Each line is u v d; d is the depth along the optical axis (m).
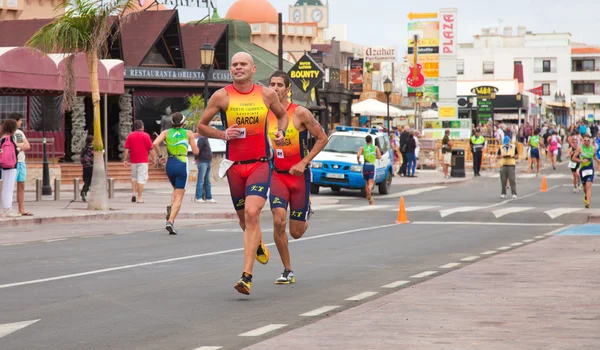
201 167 49.78
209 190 50.22
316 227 38.53
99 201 43.41
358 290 20.12
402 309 17.03
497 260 25.52
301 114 20.14
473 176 87.38
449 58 116.50
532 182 78.38
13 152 38.28
